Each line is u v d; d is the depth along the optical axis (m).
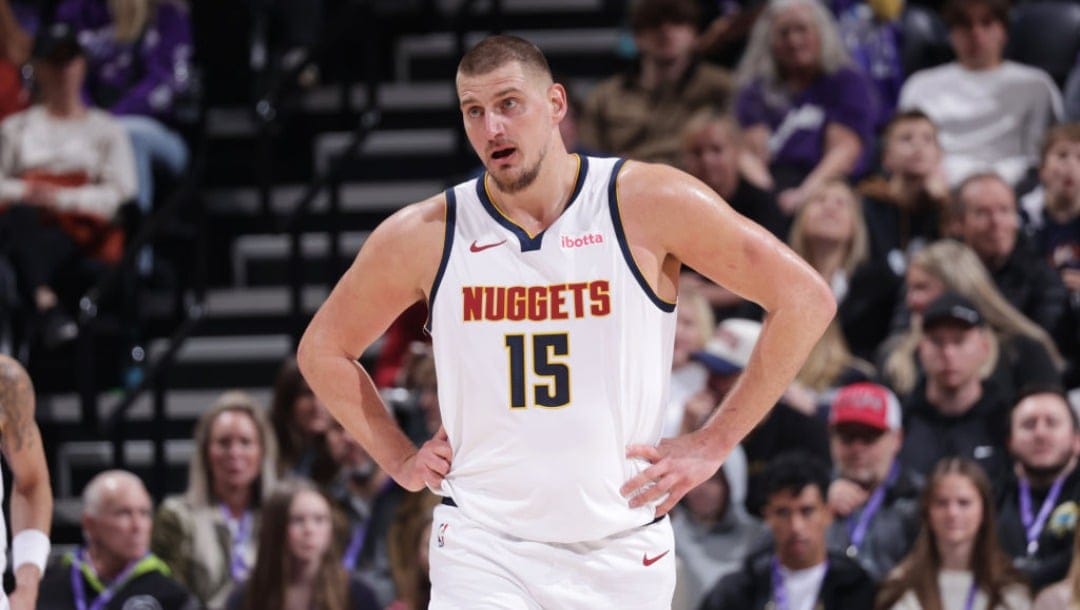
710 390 20.67
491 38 11.59
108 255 26.14
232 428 20.48
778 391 11.88
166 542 20.23
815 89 25.20
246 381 26.61
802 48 25.12
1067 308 21.91
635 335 11.68
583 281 11.64
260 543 19.12
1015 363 20.75
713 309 23.19
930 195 23.50
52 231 25.78
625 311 11.64
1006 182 22.83
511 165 11.52
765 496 18.58
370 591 19.52
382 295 12.09
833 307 11.76
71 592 19.00
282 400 21.52
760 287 11.75
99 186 26.28
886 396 19.84
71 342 26.03
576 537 11.80
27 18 29.80
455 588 11.91
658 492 11.77
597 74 30.25
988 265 22.11
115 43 28.44
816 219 22.62
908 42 28.11
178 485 25.58
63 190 25.94
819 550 18.34
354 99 29.88
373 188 28.59
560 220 11.73
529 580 11.81
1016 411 18.95
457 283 11.79
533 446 11.68
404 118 29.59
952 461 18.36
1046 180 23.08
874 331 22.92
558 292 11.65
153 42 28.52
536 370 11.65
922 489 18.45
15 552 13.52
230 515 20.62
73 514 23.95
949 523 17.98
